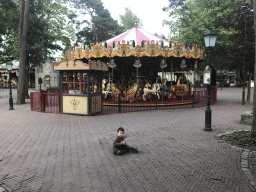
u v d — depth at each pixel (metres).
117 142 5.09
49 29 24.59
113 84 14.84
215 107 12.99
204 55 16.19
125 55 13.80
